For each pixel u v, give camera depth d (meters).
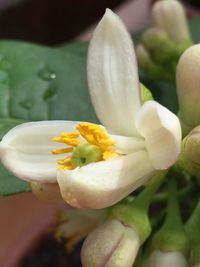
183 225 0.05
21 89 0.06
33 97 0.06
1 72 0.06
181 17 0.06
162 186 0.06
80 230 0.06
